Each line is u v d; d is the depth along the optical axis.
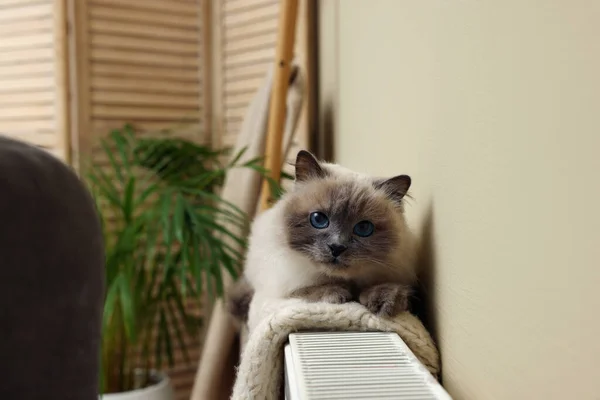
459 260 0.60
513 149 0.49
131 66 1.40
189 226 1.05
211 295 1.01
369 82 0.95
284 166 1.25
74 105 1.34
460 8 0.59
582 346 0.40
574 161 0.41
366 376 0.54
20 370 0.47
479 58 0.55
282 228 0.78
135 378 1.23
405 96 0.77
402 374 0.54
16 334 0.47
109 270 1.05
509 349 0.50
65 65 1.32
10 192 0.46
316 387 0.52
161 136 1.39
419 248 0.73
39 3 1.32
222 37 1.43
